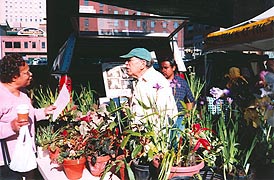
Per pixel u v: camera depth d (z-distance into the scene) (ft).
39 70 19.10
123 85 14.56
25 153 7.15
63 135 8.01
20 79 7.56
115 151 7.00
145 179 6.39
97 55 19.97
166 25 19.03
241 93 8.45
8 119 7.30
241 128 7.47
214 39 17.57
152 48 19.74
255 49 16.46
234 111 7.71
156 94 7.16
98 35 18.45
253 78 10.99
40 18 19.06
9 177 7.62
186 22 18.76
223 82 17.89
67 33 19.80
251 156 6.89
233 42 15.71
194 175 6.02
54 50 19.67
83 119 7.86
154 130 6.66
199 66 21.79
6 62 7.49
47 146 8.32
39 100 11.34
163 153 6.26
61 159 6.97
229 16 21.80
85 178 6.98
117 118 7.49
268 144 7.06
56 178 7.02
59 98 8.43
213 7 21.93
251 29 14.10
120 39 19.99
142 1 20.97
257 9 19.58
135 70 7.99
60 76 14.24
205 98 9.26
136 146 6.38
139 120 6.70
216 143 6.64
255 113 7.38
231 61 19.61
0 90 7.36
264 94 7.92
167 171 5.77
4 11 17.16
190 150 6.20
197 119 7.25
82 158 7.00
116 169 6.27
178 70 17.57
